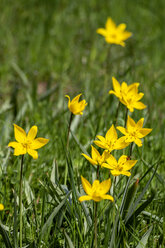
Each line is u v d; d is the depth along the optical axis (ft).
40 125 15.21
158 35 29.60
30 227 9.91
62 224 10.72
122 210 9.62
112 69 21.95
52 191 9.79
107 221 9.30
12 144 7.95
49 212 10.09
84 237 9.26
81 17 31.76
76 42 28.50
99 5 33.76
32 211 10.51
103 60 24.62
